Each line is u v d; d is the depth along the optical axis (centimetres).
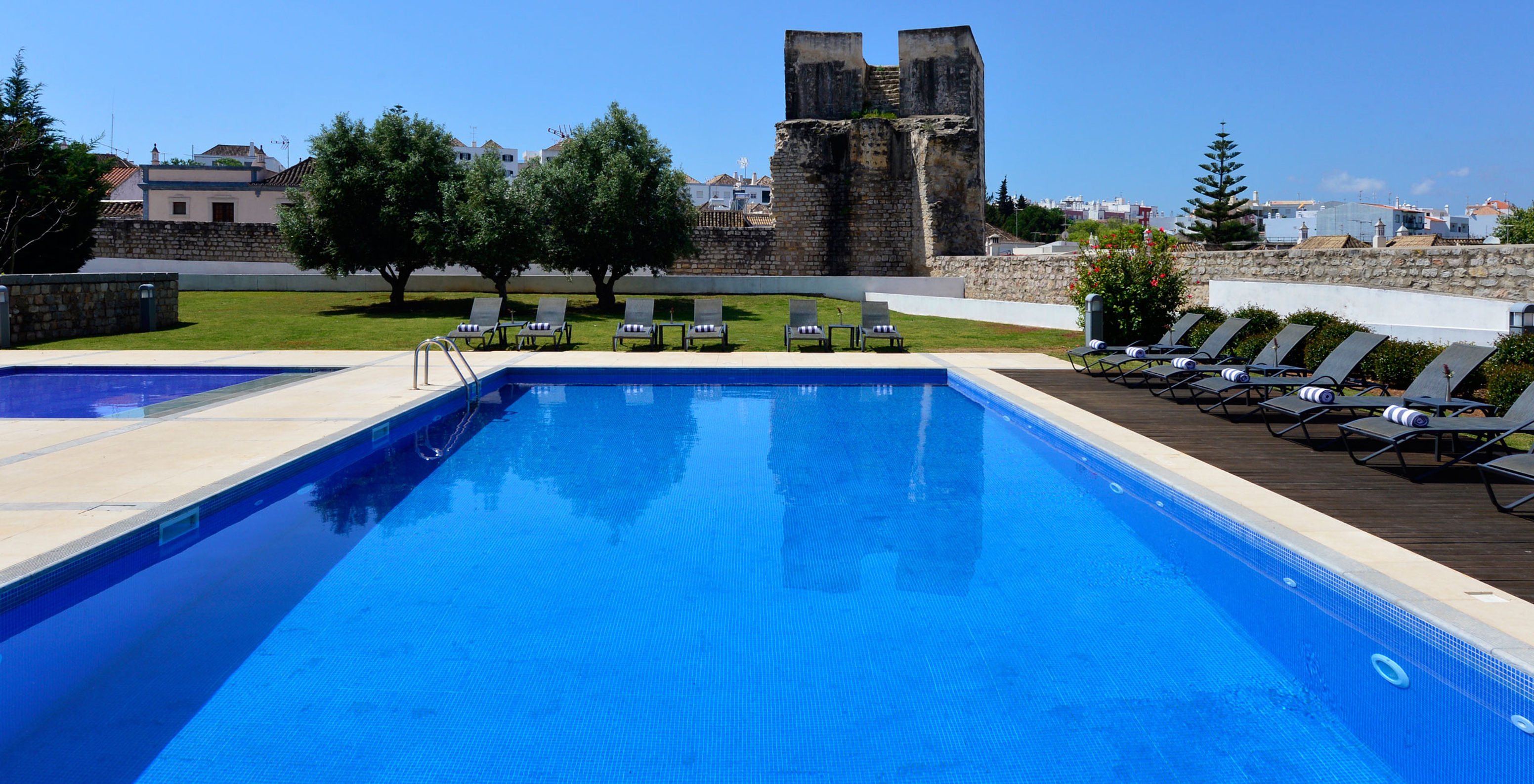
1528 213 4516
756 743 283
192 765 268
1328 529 436
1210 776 265
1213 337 1005
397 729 290
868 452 733
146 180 3412
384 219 1991
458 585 419
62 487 512
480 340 1516
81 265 2317
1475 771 266
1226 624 375
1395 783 259
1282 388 880
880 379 1156
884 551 473
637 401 1012
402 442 773
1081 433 711
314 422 730
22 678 322
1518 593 346
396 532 505
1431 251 1341
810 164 3198
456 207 2039
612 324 1853
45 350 1332
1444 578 363
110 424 719
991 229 6944
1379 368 921
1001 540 491
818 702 310
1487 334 1041
